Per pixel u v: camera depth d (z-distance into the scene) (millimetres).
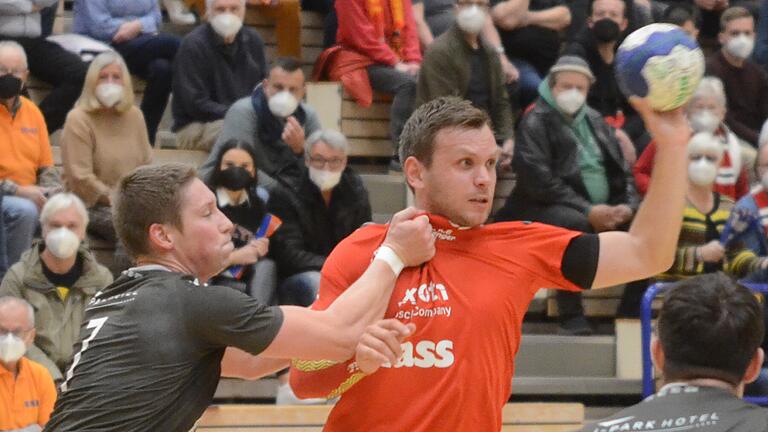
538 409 15453
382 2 20531
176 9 22094
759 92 21125
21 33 19297
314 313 7012
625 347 18031
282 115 18266
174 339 6883
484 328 7246
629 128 19922
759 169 17500
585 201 17781
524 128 17875
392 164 19969
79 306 15719
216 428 14438
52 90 19609
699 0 23234
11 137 17484
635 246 7250
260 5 22125
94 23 20141
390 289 7215
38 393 14477
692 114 18734
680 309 6141
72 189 17500
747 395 16781
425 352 7234
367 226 7750
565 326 18203
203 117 19359
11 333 14156
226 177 16484
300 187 16938
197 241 7176
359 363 6906
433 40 20234
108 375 6863
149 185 7148
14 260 16719
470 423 7223
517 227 7512
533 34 21016
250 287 16344
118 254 16859
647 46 6883
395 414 7254
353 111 20609
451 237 7445
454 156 7367
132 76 20359
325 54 20750
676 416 5996
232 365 7828
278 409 14523
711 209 17734
